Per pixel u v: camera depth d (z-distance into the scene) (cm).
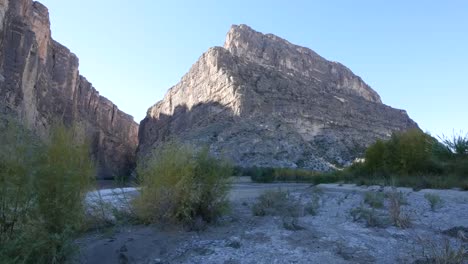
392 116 17362
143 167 1055
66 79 16275
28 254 557
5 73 9875
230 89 14200
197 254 786
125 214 1045
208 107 14950
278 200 1483
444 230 979
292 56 19700
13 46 10331
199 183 1043
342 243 854
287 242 863
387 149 3294
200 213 1050
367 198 1516
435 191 1945
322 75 19975
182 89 19225
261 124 12388
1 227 578
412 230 985
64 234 620
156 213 1005
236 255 772
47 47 14688
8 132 600
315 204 1428
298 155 11269
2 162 584
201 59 18075
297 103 14338
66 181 636
